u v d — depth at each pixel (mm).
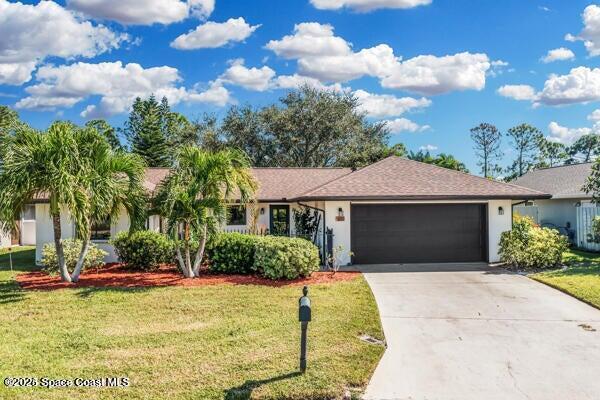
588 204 20578
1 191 10648
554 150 60250
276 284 11820
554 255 14180
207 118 47312
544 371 6367
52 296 10570
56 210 11391
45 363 6500
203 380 5941
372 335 7781
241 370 6234
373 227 15477
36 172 11031
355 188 15297
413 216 15602
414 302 10164
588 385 5922
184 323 8398
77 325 8328
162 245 14148
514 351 7137
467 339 7703
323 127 44312
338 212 15266
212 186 12922
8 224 11344
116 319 8680
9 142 11148
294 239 13117
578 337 7762
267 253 12383
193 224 12258
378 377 6191
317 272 13680
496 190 15508
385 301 10258
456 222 15750
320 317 8672
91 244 14656
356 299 10125
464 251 15781
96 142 12016
